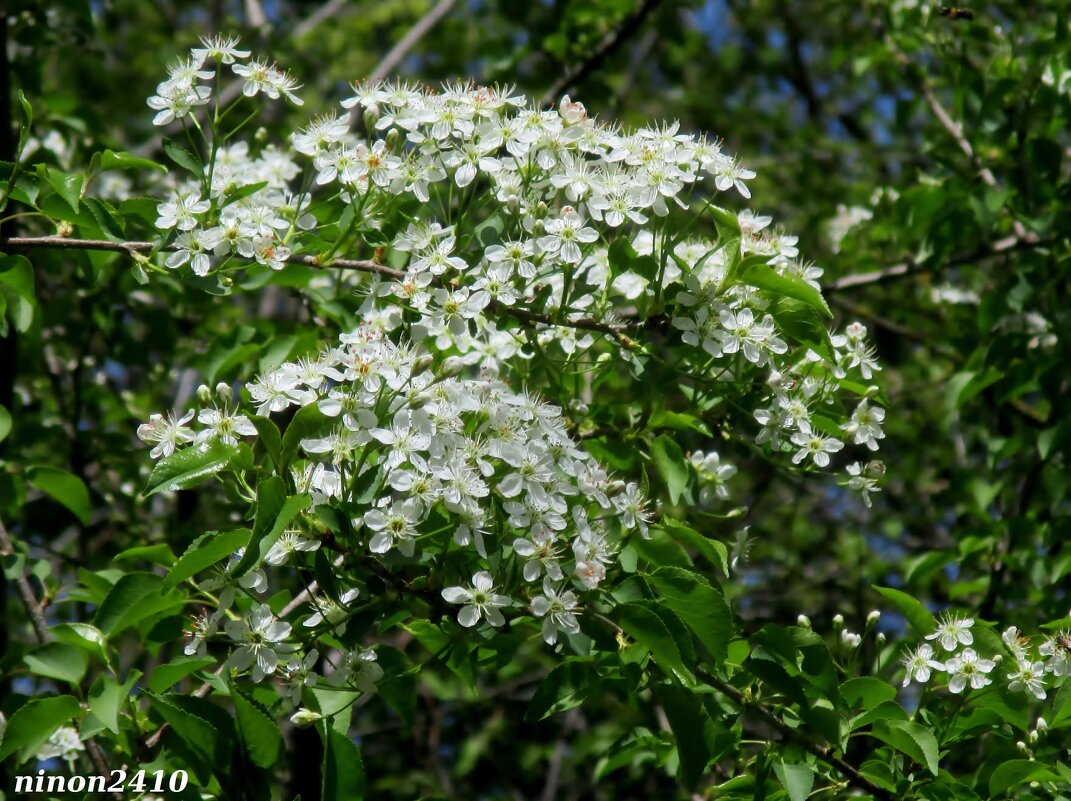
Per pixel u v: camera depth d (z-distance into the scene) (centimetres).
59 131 629
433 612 320
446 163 358
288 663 312
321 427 303
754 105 1146
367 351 315
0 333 431
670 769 419
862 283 625
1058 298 595
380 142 359
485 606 302
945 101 742
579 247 354
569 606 306
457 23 962
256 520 276
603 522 335
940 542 796
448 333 357
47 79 891
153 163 364
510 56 698
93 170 367
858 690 338
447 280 363
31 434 594
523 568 307
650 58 1177
